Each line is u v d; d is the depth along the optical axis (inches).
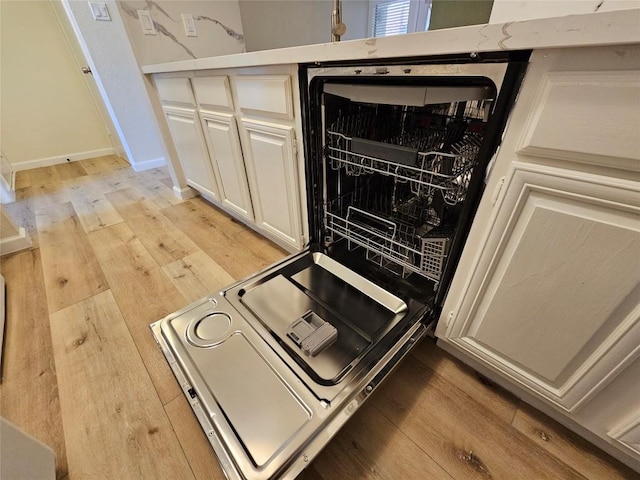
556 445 27.8
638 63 14.5
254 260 55.8
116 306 45.7
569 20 15.2
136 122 102.7
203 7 66.7
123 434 29.7
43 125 116.5
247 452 23.2
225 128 50.3
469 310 28.3
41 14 104.2
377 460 27.3
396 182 43.9
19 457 22.8
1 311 43.6
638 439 22.1
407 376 34.3
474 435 28.8
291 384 27.9
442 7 48.1
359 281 40.3
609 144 16.4
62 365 36.5
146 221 71.6
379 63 25.8
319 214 43.7
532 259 22.1
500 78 19.7
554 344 23.7
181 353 31.3
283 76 34.7
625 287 18.5
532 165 19.8
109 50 88.4
